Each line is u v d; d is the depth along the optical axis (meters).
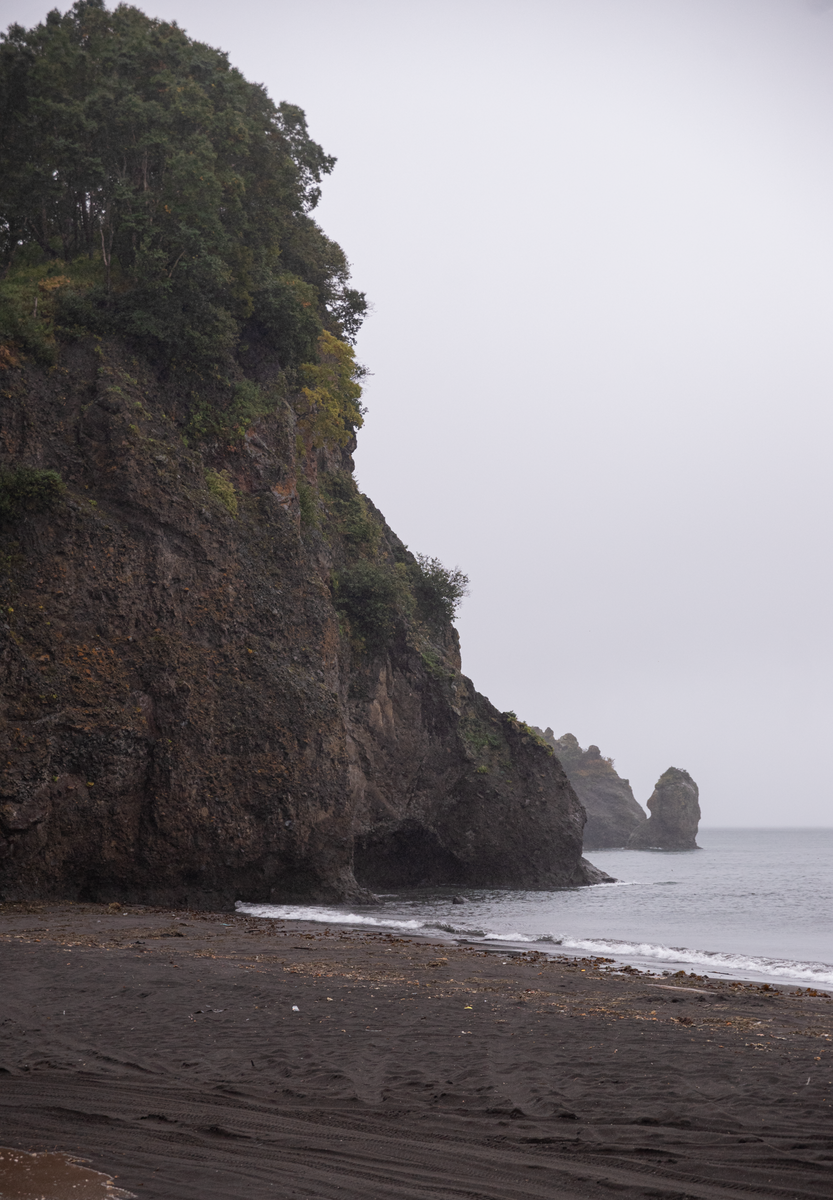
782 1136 6.81
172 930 23.39
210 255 36.66
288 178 43.47
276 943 21.83
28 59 39.09
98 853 31.27
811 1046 10.52
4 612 30.45
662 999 14.88
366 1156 6.43
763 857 128.50
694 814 152.88
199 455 37.16
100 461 34.12
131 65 39.25
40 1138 6.70
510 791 57.62
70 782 30.50
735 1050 10.09
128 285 38.22
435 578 60.66
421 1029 11.05
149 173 39.12
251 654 36.00
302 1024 11.26
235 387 39.59
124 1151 6.43
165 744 32.66
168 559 34.22
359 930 27.94
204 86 41.22
